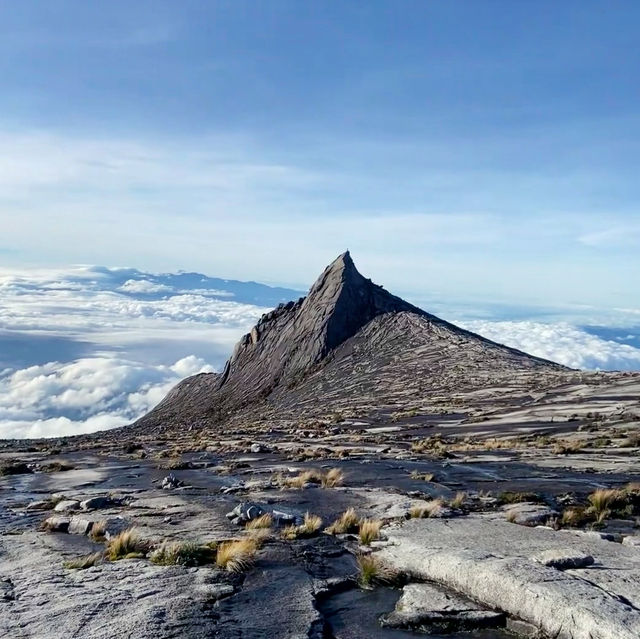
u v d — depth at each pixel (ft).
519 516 44.93
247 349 465.47
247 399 363.76
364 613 27.61
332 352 368.89
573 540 35.63
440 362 287.89
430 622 26.25
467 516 46.39
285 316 465.88
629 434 107.34
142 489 69.31
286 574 32.65
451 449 107.86
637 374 192.95
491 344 337.72
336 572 33.27
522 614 25.62
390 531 39.60
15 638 24.35
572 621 23.34
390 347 339.57
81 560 36.45
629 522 44.27
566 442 105.19
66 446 164.14
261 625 25.62
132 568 34.22
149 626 25.31
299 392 314.76
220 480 74.64
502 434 128.06
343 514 47.47
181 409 412.16
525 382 211.61
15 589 31.01
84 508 55.72
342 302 403.13
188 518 48.85
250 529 42.98
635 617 22.72
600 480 64.28
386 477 70.64
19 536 45.88
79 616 26.58
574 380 197.67
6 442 207.51
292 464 88.99
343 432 154.71
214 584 30.83
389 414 188.24
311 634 24.79
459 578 29.22
